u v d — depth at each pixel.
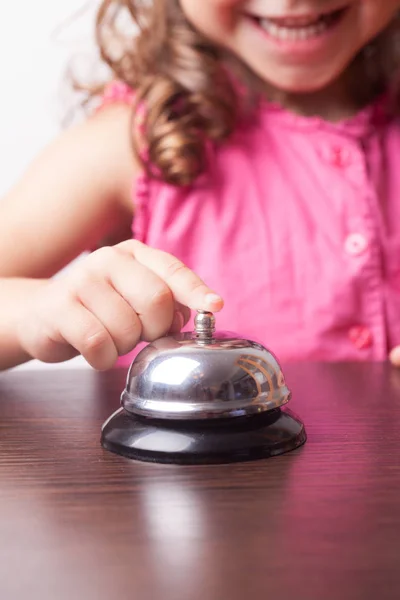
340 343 0.96
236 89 1.03
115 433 0.50
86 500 0.44
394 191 1.01
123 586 0.37
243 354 0.50
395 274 0.98
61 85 1.43
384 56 1.06
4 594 0.36
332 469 0.47
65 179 0.96
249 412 0.49
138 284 0.57
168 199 0.97
